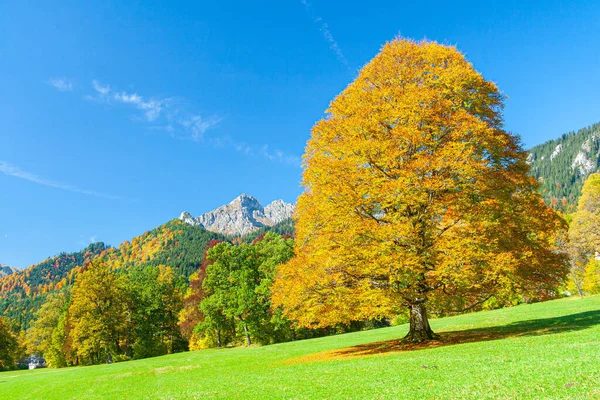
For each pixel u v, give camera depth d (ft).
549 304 144.97
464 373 38.14
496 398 28.89
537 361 38.70
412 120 61.82
